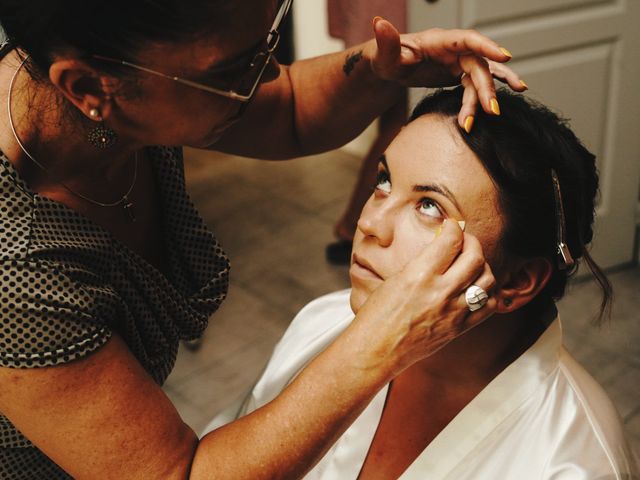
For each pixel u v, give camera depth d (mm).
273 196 3633
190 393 2367
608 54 2514
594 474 886
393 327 747
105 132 824
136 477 808
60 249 801
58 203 828
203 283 1071
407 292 745
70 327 773
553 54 2453
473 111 888
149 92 745
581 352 2410
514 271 937
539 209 900
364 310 772
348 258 3008
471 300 743
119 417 796
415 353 761
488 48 892
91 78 739
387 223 921
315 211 3473
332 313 1260
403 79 1051
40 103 811
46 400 783
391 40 981
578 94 2527
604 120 2598
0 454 951
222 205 3572
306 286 2900
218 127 836
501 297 942
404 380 1044
